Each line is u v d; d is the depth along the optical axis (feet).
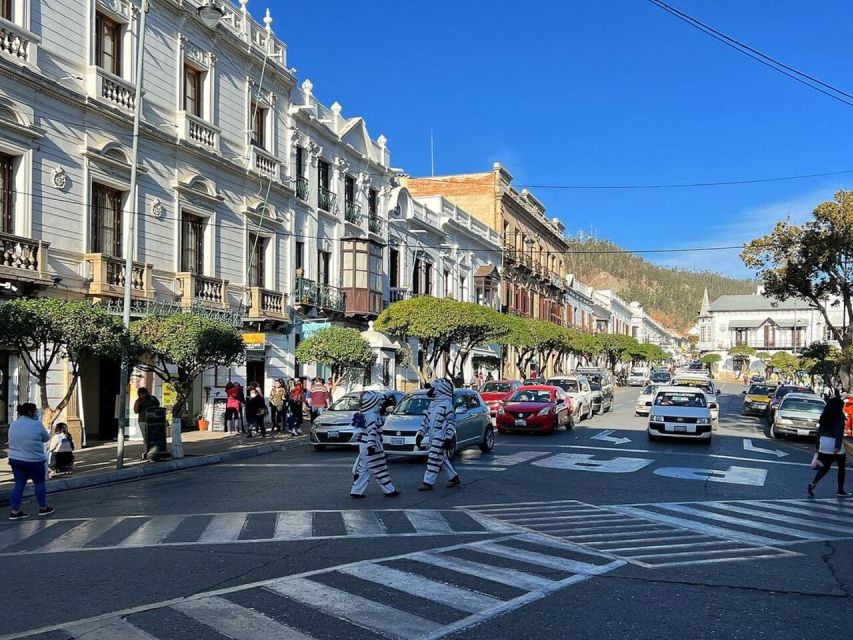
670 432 70.38
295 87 100.99
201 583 22.59
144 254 72.38
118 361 72.23
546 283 232.32
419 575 23.52
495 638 17.98
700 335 409.28
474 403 60.64
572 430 83.56
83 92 65.10
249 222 90.02
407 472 49.44
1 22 56.44
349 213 115.14
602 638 18.13
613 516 34.47
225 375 86.17
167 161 75.97
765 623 19.47
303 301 98.53
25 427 35.22
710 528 32.01
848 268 97.19
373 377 113.91
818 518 35.04
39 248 58.75
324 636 18.01
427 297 102.47
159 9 74.64
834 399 42.24
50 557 26.32
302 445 70.38
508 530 30.81
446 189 193.16
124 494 41.91
